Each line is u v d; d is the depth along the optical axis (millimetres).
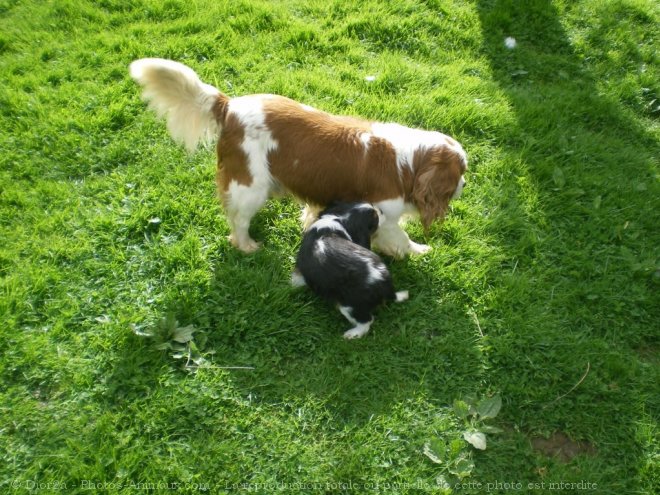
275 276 1324
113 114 1641
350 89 1769
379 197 1280
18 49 1868
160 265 1331
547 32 2088
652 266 1383
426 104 1720
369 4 2076
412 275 1366
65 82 1746
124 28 1956
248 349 1218
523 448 1121
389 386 1185
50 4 2041
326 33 1958
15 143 1571
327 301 1297
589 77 1963
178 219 1421
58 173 1513
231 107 1244
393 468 1088
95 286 1294
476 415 1157
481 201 1526
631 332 1300
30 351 1172
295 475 1070
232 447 1089
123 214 1414
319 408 1146
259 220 1454
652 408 1186
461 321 1293
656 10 2240
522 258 1416
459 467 1083
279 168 1257
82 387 1144
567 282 1376
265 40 1913
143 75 1213
